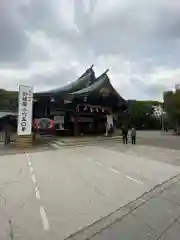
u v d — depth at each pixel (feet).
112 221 16.85
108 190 24.36
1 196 21.75
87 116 95.50
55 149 59.16
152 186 26.08
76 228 15.57
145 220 17.24
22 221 16.43
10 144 67.72
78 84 104.68
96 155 48.62
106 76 94.58
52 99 87.10
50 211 18.35
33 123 88.33
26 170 33.35
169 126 180.75
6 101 197.67
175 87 148.97
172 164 38.91
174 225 16.49
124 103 101.19
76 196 22.18
